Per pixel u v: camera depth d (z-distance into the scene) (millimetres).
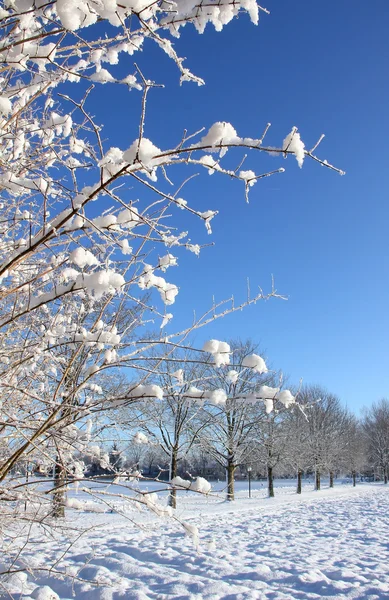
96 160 1680
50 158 2375
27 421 2205
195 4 1519
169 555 6996
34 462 2535
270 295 2340
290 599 4930
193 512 13914
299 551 7832
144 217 1910
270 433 24172
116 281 1834
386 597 5020
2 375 2234
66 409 2279
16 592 4090
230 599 4887
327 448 33906
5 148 2316
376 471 56844
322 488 36625
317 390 35188
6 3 1576
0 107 1858
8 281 2586
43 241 1761
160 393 2100
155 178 1732
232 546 8195
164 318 2355
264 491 32469
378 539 9305
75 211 1664
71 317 2654
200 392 2137
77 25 1389
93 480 2107
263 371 2061
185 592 5031
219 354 2053
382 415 56094
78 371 2436
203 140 1446
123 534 8523
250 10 1501
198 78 1632
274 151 1439
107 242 2072
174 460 13414
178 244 2062
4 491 2104
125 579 5320
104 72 1810
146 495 2105
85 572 5363
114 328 2385
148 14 1551
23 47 1756
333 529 11008
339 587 5359
